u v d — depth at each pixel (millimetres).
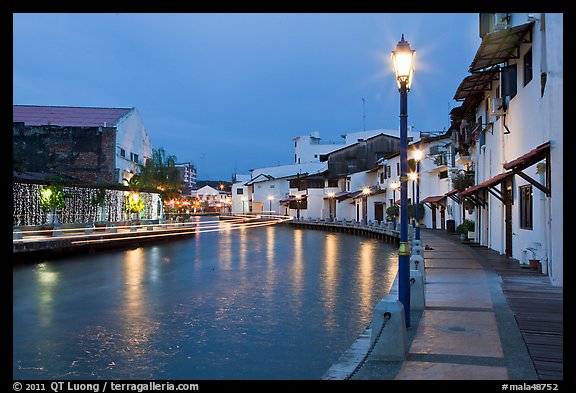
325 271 22203
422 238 30422
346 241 44250
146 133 60375
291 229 66562
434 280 13562
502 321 8789
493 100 20703
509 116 18578
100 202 38719
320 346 10023
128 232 36031
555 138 11930
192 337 10781
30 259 25297
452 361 6691
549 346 7254
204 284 18359
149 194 50188
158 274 21406
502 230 20297
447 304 10352
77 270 22781
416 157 25156
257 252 32812
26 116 51562
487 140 23078
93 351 9797
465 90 22609
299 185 73438
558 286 12117
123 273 21750
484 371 6273
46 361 9203
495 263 17031
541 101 13625
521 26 14930
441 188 42688
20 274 21375
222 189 130375
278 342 10336
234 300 14984
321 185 69312
